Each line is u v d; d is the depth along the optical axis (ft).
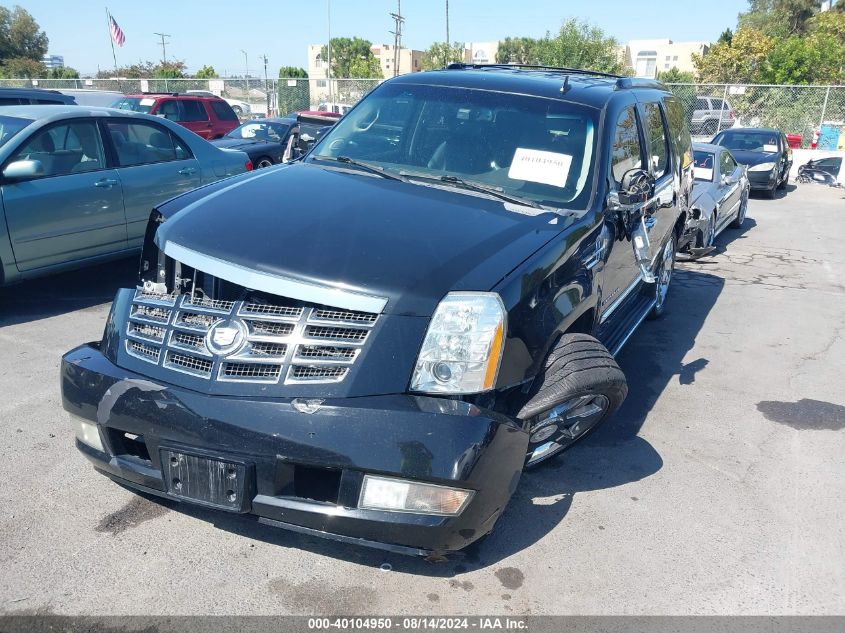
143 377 9.05
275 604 8.96
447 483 8.16
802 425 15.17
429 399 8.46
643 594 9.59
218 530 10.35
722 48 130.82
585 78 15.60
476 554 10.20
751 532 11.18
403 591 9.35
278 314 8.75
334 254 9.07
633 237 14.12
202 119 57.52
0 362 15.79
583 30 111.96
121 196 20.79
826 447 14.23
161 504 10.89
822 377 18.06
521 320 9.23
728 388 17.07
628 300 17.29
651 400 16.14
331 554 9.98
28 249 18.58
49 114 19.74
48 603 8.73
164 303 9.45
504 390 9.23
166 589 9.09
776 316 23.39
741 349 19.95
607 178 12.66
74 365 9.51
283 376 8.52
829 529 11.39
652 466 13.10
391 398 8.38
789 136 79.00
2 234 17.90
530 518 11.19
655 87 18.70
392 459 8.08
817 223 43.39
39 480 11.32
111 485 11.30
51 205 18.89
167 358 9.09
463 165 12.80
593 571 10.00
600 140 13.00
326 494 8.59
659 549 10.59
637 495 12.06
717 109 82.69
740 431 14.78
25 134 18.71
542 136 12.95
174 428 8.62
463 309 8.68
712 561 10.39
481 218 10.59
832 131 79.25
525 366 9.42
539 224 10.82
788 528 11.35
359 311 8.57
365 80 97.96
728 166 36.78
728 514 11.65
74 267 20.06
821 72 120.88
